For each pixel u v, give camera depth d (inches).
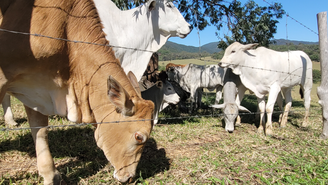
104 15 153.4
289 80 229.9
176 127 223.0
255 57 217.2
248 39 257.3
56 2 94.5
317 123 259.1
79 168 127.5
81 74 101.2
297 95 618.8
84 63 100.0
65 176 118.8
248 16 248.1
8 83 91.4
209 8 252.1
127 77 105.3
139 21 173.3
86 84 101.2
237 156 151.4
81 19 100.8
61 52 95.9
